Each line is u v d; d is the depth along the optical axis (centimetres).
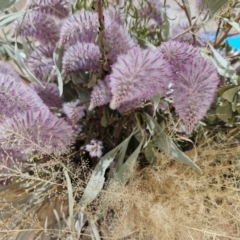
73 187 19
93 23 19
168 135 19
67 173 19
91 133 21
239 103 20
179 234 19
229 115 20
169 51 17
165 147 19
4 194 20
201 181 19
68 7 21
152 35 23
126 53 18
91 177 18
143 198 19
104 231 19
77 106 20
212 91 17
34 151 19
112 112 21
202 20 20
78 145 22
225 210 19
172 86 17
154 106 18
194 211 19
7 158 17
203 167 20
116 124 21
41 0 20
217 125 22
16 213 19
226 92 19
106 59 18
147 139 20
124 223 18
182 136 20
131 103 19
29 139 17
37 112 17
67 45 19
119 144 20
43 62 21
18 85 18
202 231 18
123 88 16
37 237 18
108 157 19
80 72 20
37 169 19
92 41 19
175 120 21
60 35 19
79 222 18
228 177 21
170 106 20
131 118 21
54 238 19
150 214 18
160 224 18
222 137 21
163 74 16
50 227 20
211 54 20
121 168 19
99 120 21
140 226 19
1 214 19
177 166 20
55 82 22
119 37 18
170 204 19
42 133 17
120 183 18
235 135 21
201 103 17
